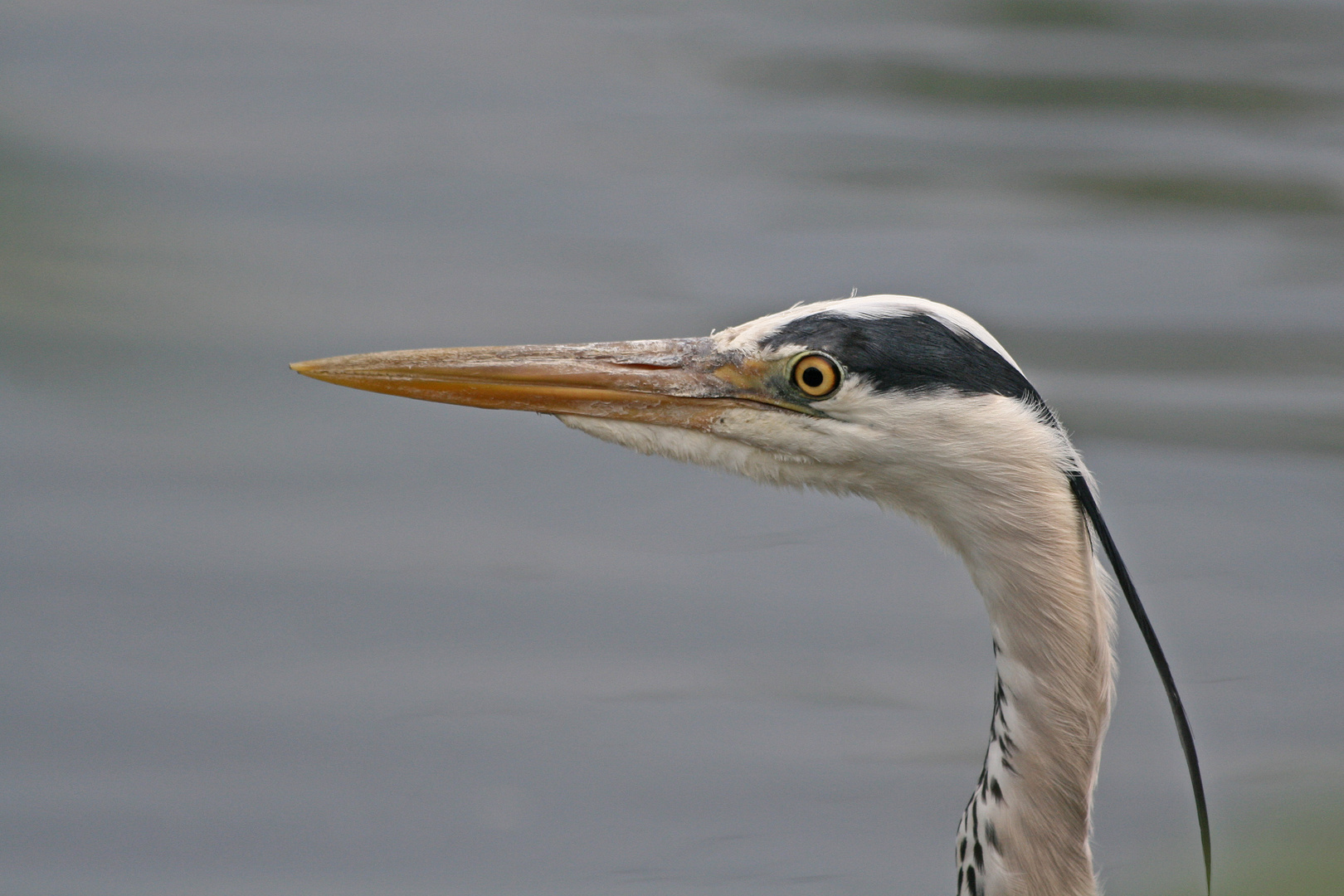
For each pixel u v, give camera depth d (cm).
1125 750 1166
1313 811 668
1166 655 1244
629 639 1264
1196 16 2580
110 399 1502
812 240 1859
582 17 2666
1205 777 1113
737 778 1130
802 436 712
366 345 1608
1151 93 2270
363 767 1148
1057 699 668
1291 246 1808
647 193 1966
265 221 1858
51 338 1572
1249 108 2203
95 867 1080
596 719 1188
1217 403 1516
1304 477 1417
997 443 667
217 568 1319
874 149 2100
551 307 1700
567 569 1337
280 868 1075
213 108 2186
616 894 1055
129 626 1267
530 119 2211
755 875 1059
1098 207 1927
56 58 2270
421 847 1097
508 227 1875
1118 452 1457
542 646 1252
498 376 758
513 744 1153
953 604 1306
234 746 1165
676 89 2319
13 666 1225
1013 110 2212
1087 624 665
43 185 1831
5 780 1144
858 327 696
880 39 2531
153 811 1118
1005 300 1716
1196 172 2011
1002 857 682
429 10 2650
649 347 752
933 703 1200
